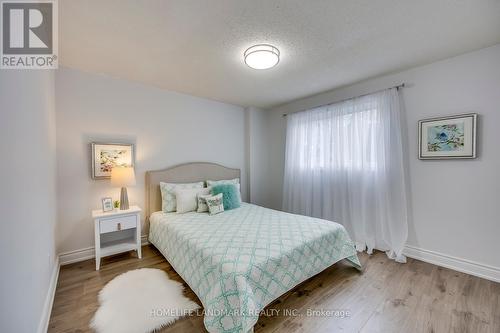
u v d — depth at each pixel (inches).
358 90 117.7
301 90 127.6
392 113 103.4
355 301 70.4
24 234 43.0
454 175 89.9
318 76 107.3
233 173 155.8
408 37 74.8
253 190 165.8
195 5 58.4
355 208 117.0
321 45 79.3
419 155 97.6
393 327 59.2
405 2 58.2
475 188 85.1
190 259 72.7
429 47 81.6
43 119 64.6
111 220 94.6
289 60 90.5
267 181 175.0
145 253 107.4
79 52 83.3
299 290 76.6
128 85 112.7
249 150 164.4
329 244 83.4
